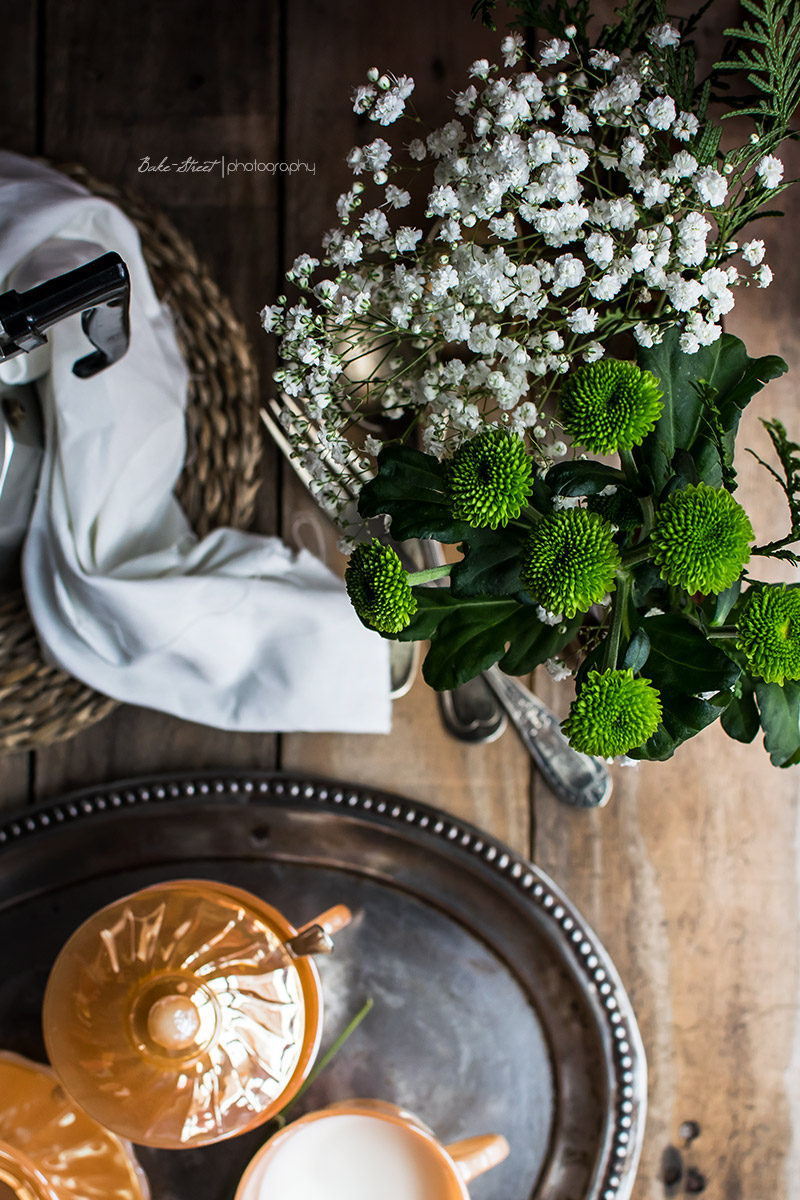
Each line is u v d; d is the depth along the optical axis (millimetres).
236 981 676
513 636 461
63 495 687
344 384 510
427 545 754
